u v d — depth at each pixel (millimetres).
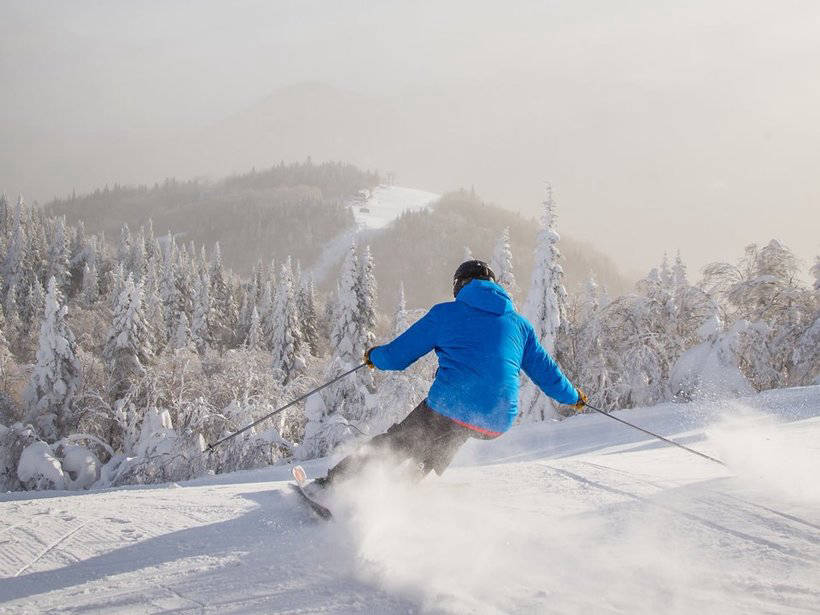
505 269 31375
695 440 8273
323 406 24047
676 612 2051
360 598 2262
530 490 3742
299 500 3463
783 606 2045
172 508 3590
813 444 4504
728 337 23500
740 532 2752
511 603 2162
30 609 2213
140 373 34969
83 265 99812
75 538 2982
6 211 110312
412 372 24719
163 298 72812
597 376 26797
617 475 4066
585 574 2393
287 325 47250
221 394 30891
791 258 27234
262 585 2383
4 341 51250
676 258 41156
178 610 2186
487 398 3297
